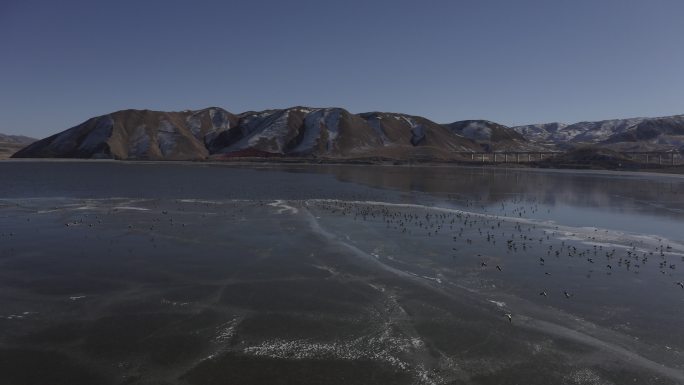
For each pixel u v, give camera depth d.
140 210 39.56
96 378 13.24
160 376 13.33
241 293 19.64
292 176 91.75
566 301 18.95
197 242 28.05
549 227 34.41
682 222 38.69
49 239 28.69
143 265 23.45
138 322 16.81
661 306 18.55
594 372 13.59
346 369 13.69
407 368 13.77
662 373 13.56
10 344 15.15
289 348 14.92
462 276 21.91
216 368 13.72
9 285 20.47
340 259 24.39
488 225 34.62
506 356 14.48
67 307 18.12
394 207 43.62
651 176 112.19
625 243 29.30
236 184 69.06
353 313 17.58
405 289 20.05
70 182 70.75
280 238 29.09
